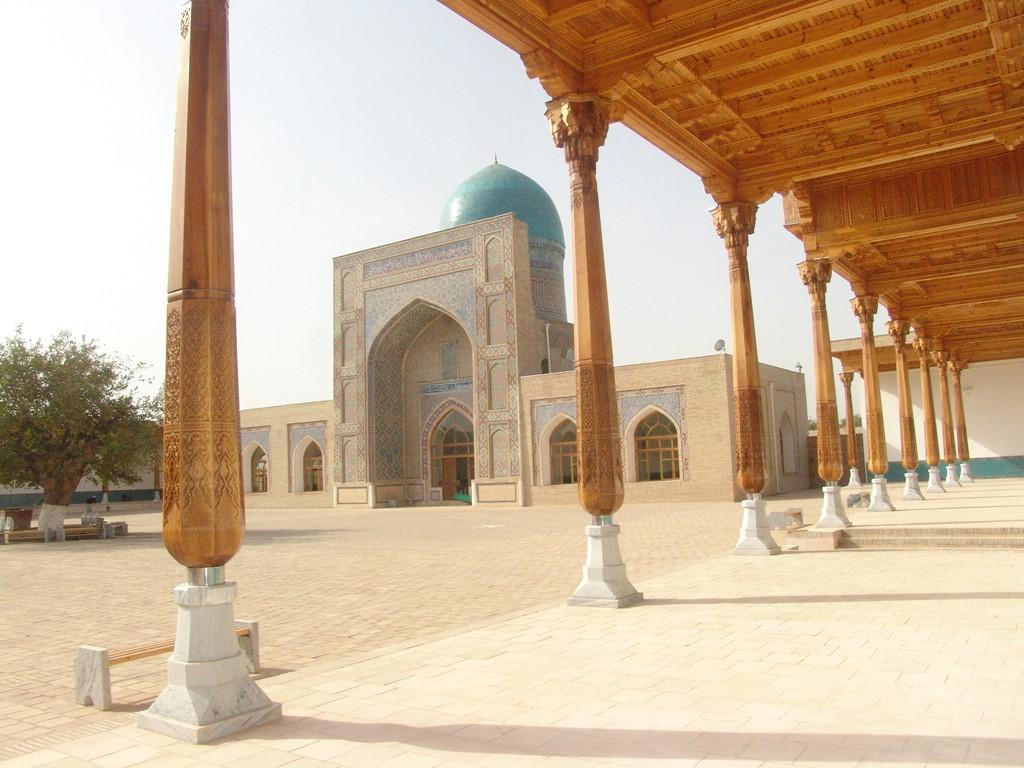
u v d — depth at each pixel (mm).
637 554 8938
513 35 5496
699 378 19500
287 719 3193
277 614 6031
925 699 3148
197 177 3297
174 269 3268
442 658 4145
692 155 7535
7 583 8547
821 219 9078
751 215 8141
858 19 5758
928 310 13633
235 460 3277
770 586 6086
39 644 5191
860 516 10805
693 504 18609
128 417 15711
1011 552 7613
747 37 5719
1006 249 10742
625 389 20625
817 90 6828
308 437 26828
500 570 8195
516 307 21703
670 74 6316
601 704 3230
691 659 3918
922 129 7305
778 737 2773
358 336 24609
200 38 3371
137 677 4344
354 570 8703
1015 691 3215
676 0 5578
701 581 6496
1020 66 5953
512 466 21484
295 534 14445
